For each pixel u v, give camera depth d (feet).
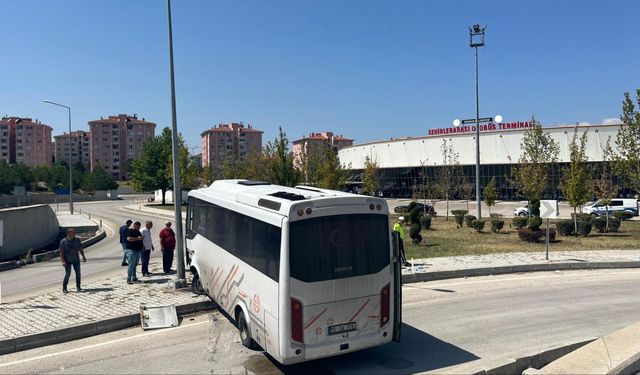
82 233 107.96
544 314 35.55
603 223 88.38
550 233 75.56
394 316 26.58
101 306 36.91
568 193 88.63
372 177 157.28
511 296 41.42
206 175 211.20
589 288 44.55
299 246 24.20
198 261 39.40
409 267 52.42
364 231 25.77
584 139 99.91
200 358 27.40
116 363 26.71
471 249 67.87
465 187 162.20
